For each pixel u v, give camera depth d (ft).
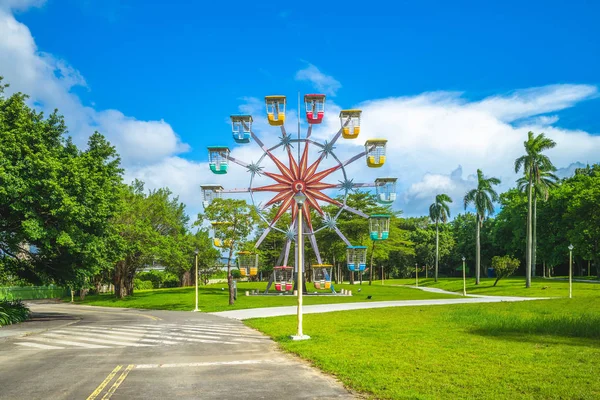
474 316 81.87
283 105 159.02
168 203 247.70
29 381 36.76
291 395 31.99
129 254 184.85
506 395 30.35
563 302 113.60
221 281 333.62
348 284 283.79
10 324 89.35
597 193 213.66
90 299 218.38
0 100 99.40
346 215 271.90
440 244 359.46
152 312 130.62
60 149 107.86
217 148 161.38
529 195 199.52
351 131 156.97
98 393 32.81
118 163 127.95
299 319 60.03
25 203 92.53
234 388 34.09
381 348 49.70
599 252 232.53
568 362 40.68
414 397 30.30
